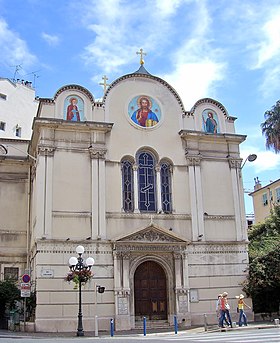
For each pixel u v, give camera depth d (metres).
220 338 20.20
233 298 32.88
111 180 32.66
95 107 33.72
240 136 36.09
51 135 32.12
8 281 32.16
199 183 34.38
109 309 30.25
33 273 32.31
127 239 31.39
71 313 29.44
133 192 33.06
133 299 30.91
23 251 35.72
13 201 36.62
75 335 26.70
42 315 28.92
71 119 33.06
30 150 37.00
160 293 32.06
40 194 30.80
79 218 31.19
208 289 32.47
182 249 32.47
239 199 35.09
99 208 31.62
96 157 32.50
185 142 35.00
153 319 31.47
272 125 46.81
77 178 31.88
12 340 21.27
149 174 34.09
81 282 27.42
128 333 27.83
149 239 31.84
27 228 35.97
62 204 31.09
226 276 33.12
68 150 32.22
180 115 35.59
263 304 33.66
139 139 34.12
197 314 31.80
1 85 54.22
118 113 34.12
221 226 34.12
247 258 34.00
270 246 35.94
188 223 33.41
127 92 34.81
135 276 31.80
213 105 36.75
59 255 30.16
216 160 35.47
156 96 35.41
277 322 27.59
